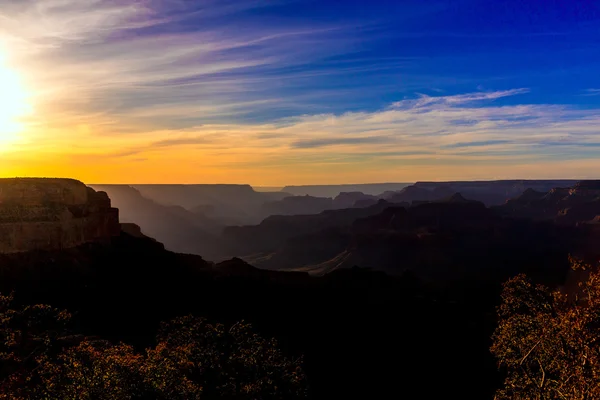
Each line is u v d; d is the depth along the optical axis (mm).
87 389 17312
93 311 44250
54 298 45625
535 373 21031
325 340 48438
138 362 19359
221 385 23688
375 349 48094
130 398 17891
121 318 44031
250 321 49719
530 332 20562
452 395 41281
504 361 21938
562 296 20922
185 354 23078
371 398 39719
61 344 25781
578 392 16016
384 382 42250
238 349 26125
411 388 41906
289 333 48719
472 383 43312
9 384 18438
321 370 42500
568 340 17250
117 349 22047
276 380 25203
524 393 20078
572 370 16938
